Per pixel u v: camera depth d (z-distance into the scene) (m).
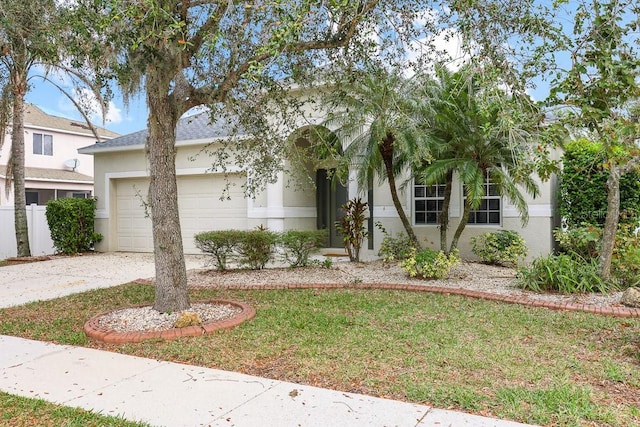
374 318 6.49
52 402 4.00
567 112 5.20
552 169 5.00
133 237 15.70
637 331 5.79
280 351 5.17
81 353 5.31
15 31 8.39
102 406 3.91
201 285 9.20
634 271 8.52
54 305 7.77
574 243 9.69
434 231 11.94
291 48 5.82
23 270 11.83
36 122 23.33
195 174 14.38
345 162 8.83
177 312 6.64
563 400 3.81
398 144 8.40
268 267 11.12
